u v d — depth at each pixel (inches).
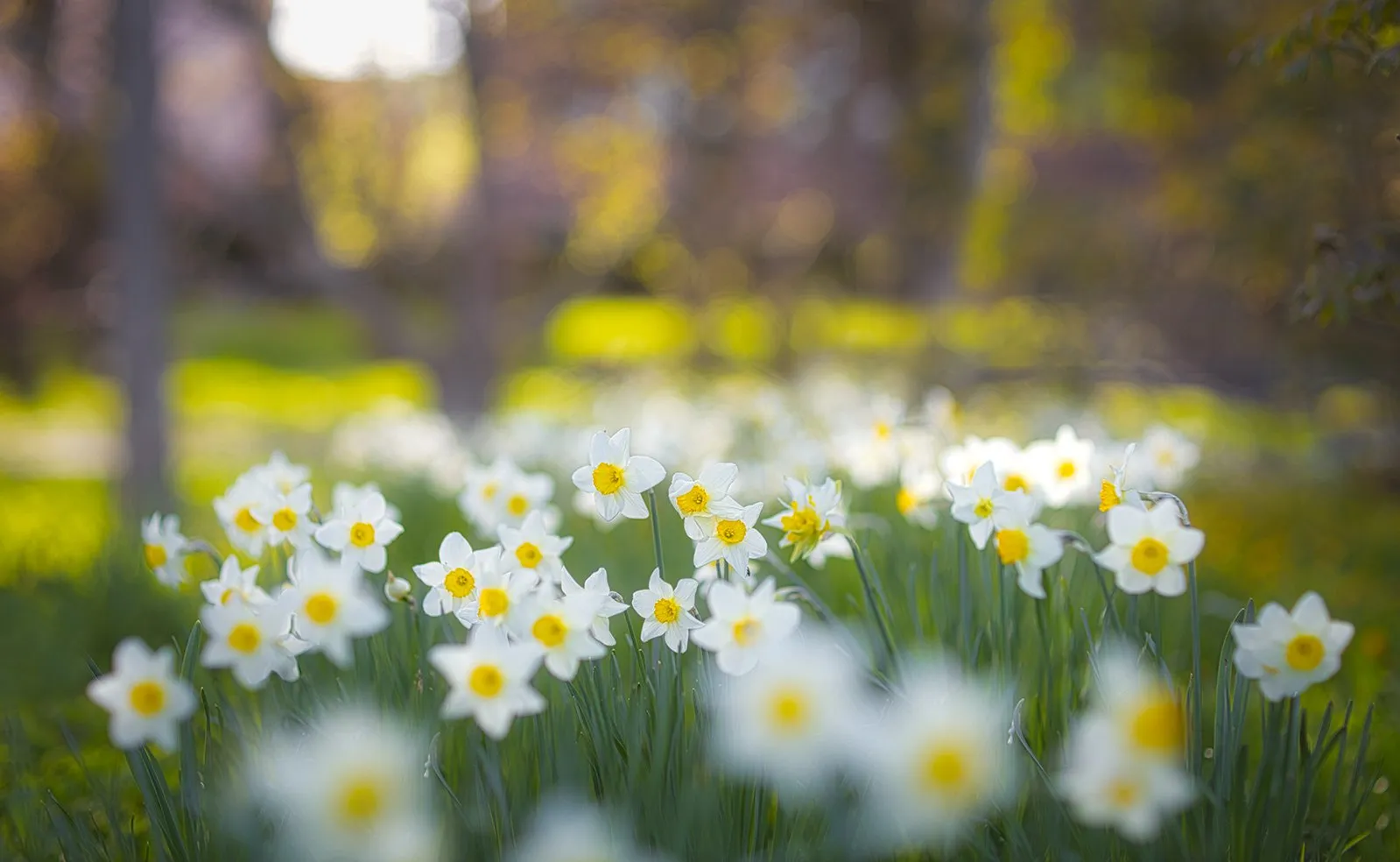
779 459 174.7
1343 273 113.0
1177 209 283.0
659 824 68.6
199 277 449.4
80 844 80.4
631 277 568.7
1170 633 137.3
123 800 110.1
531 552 80.8
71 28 349.1
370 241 509.4
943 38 447.2
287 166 439.2
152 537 92.5
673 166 492.7
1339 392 306.3
